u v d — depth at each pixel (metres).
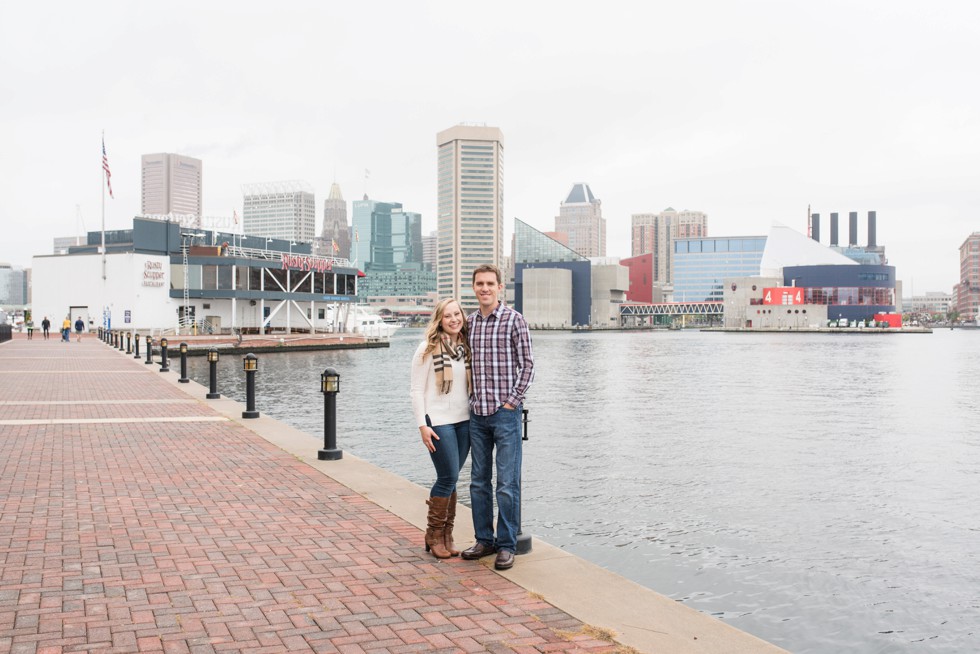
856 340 135.75
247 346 67.56
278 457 11.16
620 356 75.56
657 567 10.05
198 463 10.62
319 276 81.00
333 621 4.99
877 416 26.62
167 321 70.38
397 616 5.11
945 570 9.98
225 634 4.74
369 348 84.62
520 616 5.15
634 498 13.84
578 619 5.12
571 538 11.34
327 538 6.97
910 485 15.14
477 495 6.42
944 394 35.28
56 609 5.09
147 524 7.36
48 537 6.82
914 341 131.75
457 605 5.33
